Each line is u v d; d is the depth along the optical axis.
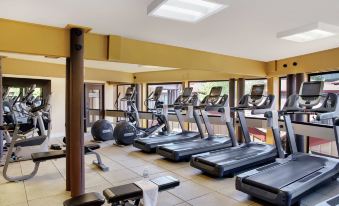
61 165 4.91
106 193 2.21
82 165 3.58
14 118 5.57
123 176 4.29
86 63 6.87
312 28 3.28
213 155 4.62
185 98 6.48
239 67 5.94
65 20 3.32
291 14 3.04
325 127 4.49
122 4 2.78
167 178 2.59
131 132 6.89
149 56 4.56
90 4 2.77
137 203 2.49
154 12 2.78
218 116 6.90
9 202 3.27
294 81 5.96
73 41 3.49
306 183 3.15
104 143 7.18
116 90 10.37
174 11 2.81
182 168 4.77
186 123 8.59
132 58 4.37
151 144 5.93
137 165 4.96
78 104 3.52
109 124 7.66
